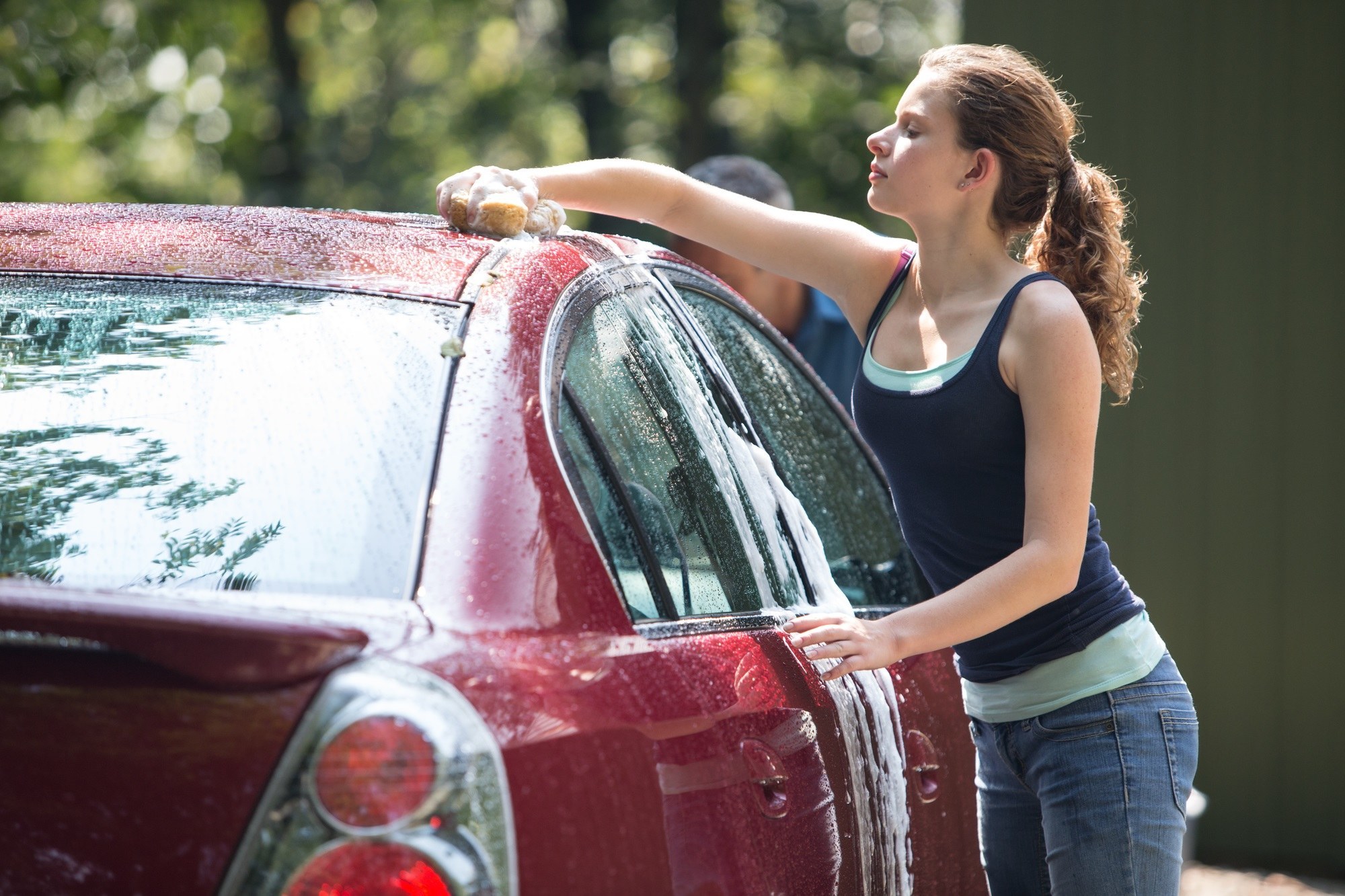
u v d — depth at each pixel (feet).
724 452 26.22
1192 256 63.31
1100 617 26.43
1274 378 62.08
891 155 27.12
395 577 17.60
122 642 14.61
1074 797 26.30
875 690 26.76
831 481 32.96
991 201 26.86
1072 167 27.94
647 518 21.74
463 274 22.16
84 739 15.37
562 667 17.38
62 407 20.18
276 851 14.83
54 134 162.30
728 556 24.39
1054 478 24.44
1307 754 61.82
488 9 203.10
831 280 29.89
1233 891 59.11
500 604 17.44
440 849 14.83
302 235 23.72
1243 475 62.64
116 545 18.47
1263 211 62.13
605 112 164.35
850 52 165.58
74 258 22.71
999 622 23.89
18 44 134.00
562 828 16.14
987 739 28.35
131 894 15.07
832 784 23.09
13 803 15.37
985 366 25.22
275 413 19.74
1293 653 61.98
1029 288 25.29
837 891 22.59
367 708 15.06
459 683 15.88
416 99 202.90
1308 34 61.16
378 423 19.33
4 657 15.46
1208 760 63.41
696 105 153.99
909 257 28.73
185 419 19.84
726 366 29.04
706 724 19.53
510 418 19.40
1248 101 62.28
